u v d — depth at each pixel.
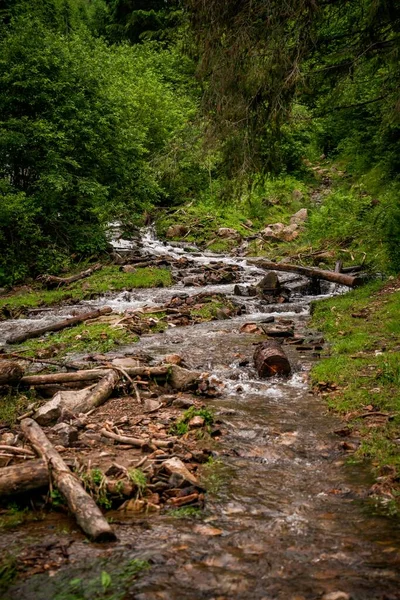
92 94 20.14
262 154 11.78
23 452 5.00
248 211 26.56
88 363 8.34
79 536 3.88
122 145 20.64
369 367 7.71
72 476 4.45
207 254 21.50
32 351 9.58
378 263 15.90
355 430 5.86
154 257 19.83
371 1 9.94
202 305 13.23
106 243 20.14
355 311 11.55
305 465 5.12
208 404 6.87
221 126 11.11
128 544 3.75
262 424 6.14
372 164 28.44
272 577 3.35
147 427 5.96
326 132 32.59
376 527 3.95
